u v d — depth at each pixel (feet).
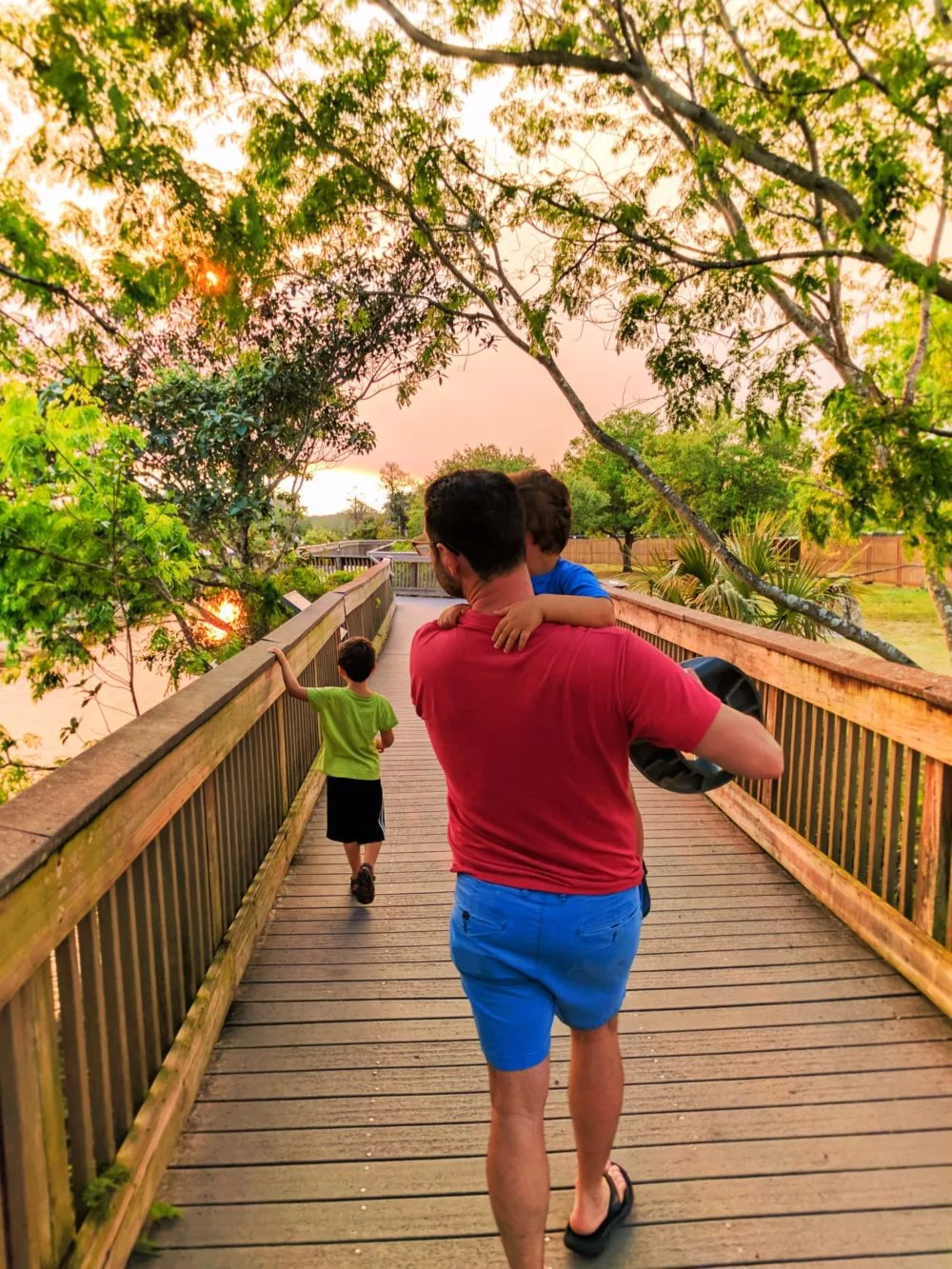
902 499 15.57
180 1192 6.71
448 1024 9.19
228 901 10.34
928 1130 7.40
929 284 13.75
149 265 15.61
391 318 33.81
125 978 6.81
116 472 20.94
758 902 12.12
